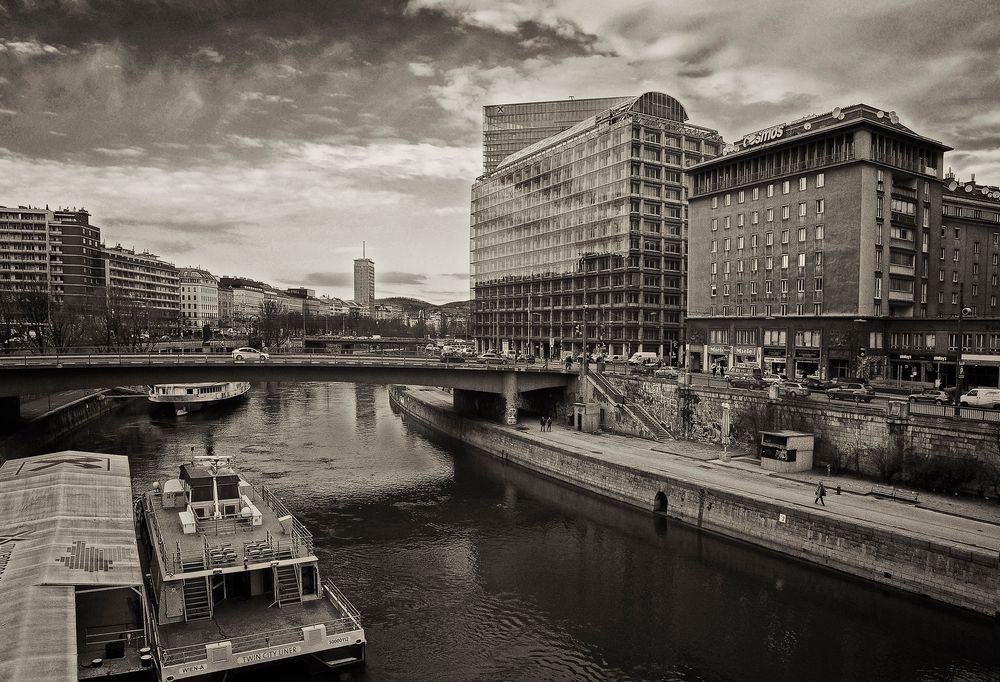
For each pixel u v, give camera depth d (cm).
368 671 3070
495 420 8738
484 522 5272
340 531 5053
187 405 10850
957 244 9600
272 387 16425
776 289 9394
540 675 3070
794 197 9156
